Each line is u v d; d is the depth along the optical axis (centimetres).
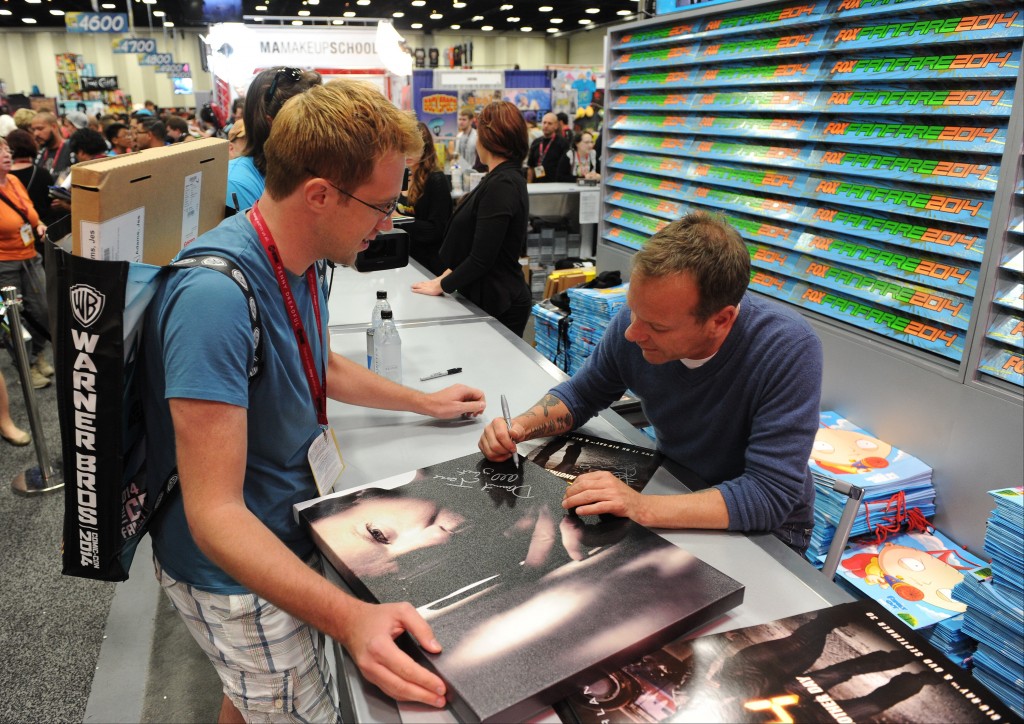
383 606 85
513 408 165
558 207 572
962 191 192
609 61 349
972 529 196
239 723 153
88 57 2042
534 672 76
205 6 1192
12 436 369
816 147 239
